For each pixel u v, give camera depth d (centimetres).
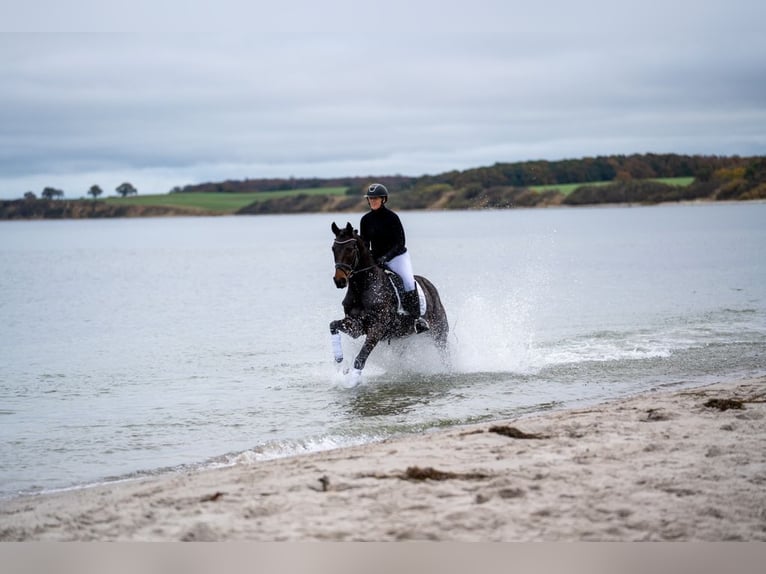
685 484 638
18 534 564
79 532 562
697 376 1287
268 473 716
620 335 1742
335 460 755
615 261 4278
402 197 16838
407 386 1248
